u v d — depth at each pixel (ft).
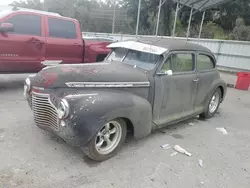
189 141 12.60
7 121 12.81
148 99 11.39
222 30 104.68
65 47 20.16
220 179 9.29
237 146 12.55
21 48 17.71
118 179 8.63
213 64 16.16
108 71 10.47
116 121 9.64
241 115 18.65
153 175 9.09
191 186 8.66
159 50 11.89
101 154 9.52
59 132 8.91
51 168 8.87
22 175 8.29
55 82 9.17
